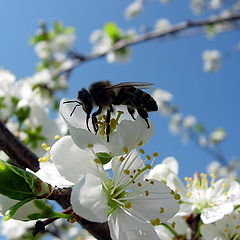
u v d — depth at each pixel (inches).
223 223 4.8
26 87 7.4
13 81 7.3
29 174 3.6
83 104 3.9
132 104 4.1
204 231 4.8
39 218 3.6
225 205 5.0
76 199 3.3
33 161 4.6
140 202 3.8
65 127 7.1
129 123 3.7
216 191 5.2
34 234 3.6
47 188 3.6
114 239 3.5
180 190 5.1
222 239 4.8
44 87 10.8
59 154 3.6
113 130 3.8
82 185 3.3
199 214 5.0
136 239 3.6
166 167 5.1
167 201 3.8
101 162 3.7
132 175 3.9
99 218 3.4
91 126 3.8
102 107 4.1
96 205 3.4
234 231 4.8
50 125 7.0
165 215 3.8
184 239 4.9
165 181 5.0
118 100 4.1
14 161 4.5
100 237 3.9
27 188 3.6
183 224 5.0
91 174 3.5
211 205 5.1
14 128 7.0
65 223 10.6
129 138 3.7
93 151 3.6
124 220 3.7
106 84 4.2
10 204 3.7
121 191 3.7
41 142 6.9
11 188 3.5
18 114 7.0
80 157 3.7
